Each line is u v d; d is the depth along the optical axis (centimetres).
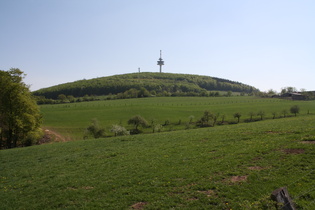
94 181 2072
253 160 2020
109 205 1606
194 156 2408
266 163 1903
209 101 14838
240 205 1366
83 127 8900
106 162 2659
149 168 2222
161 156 2595
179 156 2492
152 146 3206
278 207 1039
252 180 1644
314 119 3916
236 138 2967
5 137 6109
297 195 1377
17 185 2256
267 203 1305
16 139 5994
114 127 7506
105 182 2016
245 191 1520
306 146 2117
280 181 1574
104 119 10044
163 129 8119
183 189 1683
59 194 1891
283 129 3105
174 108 11944
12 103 5569
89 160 2852
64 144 4269
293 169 1719
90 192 1845
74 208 1627
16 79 5762
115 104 13625
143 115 10525
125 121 9656
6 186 2277
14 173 2705
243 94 19875
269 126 3603
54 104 14238
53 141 7238
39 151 3816
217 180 1747
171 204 1501
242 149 2381
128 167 2348
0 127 5656
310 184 1470
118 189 1839
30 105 5738
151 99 16038
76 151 3512
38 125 6162
